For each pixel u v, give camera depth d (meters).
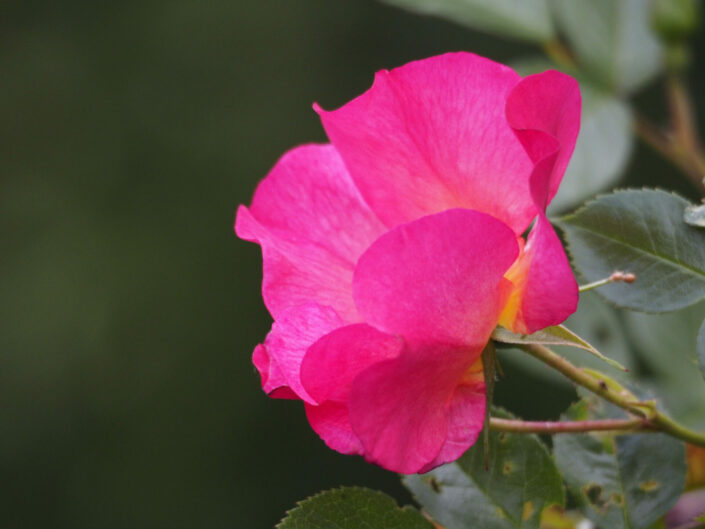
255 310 2.60
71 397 2.53
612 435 0.63
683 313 0.70
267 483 2.41
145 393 2.53
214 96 2.83
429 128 0.61
